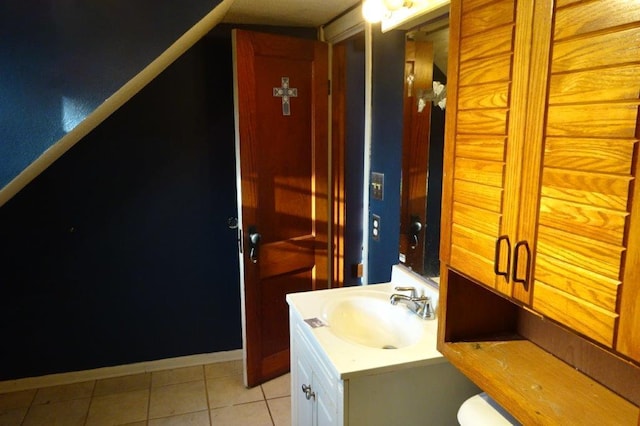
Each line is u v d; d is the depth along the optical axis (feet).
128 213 9.05
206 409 8.47
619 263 2.50
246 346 8.95
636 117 2.36
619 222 2.48
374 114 7.40
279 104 8.66
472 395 4.96
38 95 5.20
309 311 5.81
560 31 2.74
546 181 2.92
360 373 4.47
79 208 8.78
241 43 8.01
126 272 9.25
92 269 9.05
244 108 8.21
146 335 9.61
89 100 5.34
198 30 6.61
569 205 2.77
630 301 2.47
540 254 3.01
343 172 9.44
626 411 3.33
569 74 2.71
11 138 5.19
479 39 3.43
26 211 8.55
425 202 6.13
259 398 8.80
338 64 9.07
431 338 5.10
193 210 9.42
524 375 3.78
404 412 4.75
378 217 7.48
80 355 9.30
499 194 3.33
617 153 2.47
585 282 2.70
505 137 3.23
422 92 6.04
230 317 10.08
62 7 5.15
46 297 8.93
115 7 5.30
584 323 2.73
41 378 9.15
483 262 3.56
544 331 4.17
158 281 9.47
